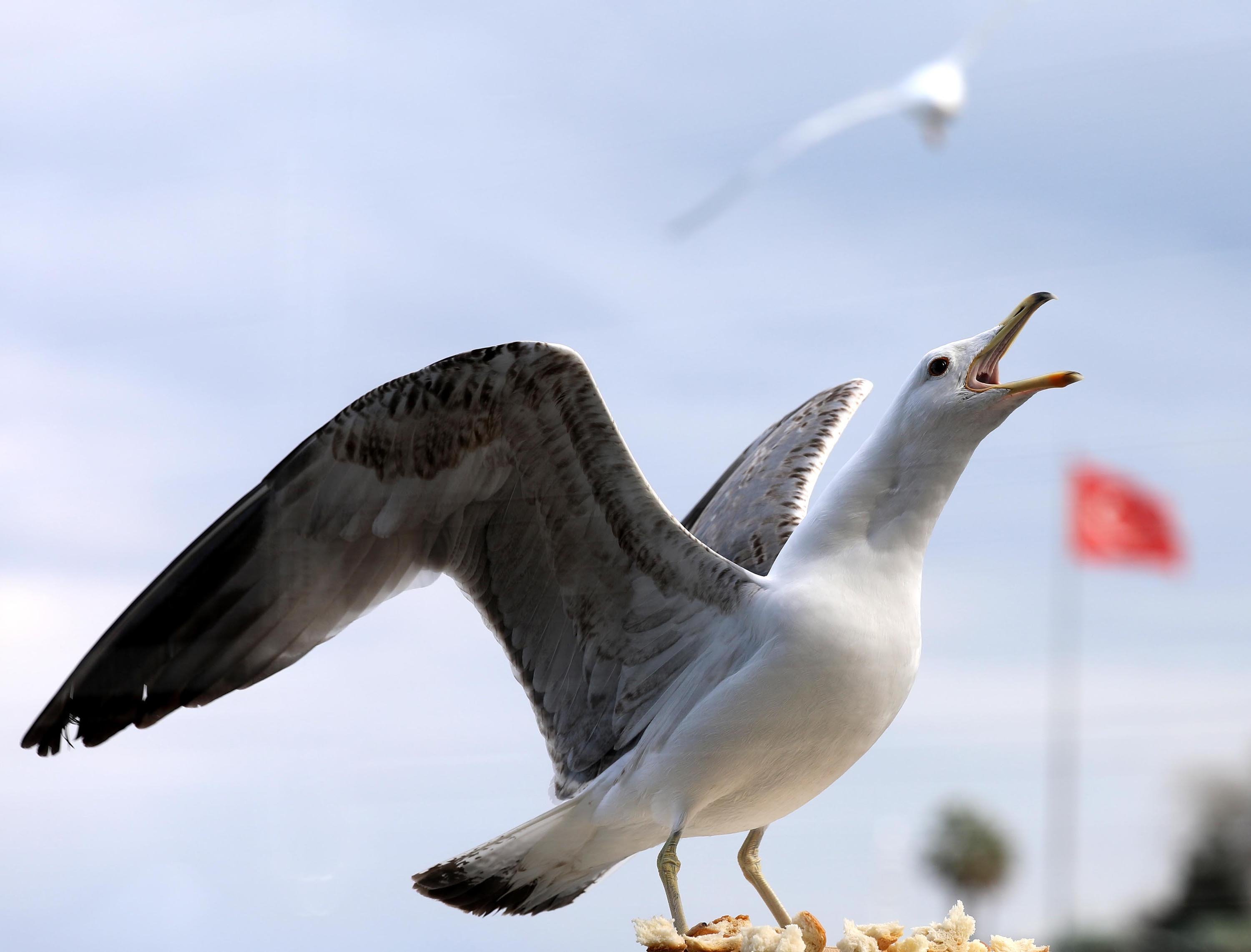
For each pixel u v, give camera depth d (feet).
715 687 9.12
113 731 9.46
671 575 9.62
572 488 9.53
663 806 9.23
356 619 9.76
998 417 9.00
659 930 8.04
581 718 10.26
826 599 8.92
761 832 10.17
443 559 10.01
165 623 9.75
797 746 8.95
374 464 9.61
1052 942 7.18
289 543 9.78
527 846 9.62
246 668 9.72
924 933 7.68
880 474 9.34
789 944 7.40
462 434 9.45
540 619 10.22
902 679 9.07
